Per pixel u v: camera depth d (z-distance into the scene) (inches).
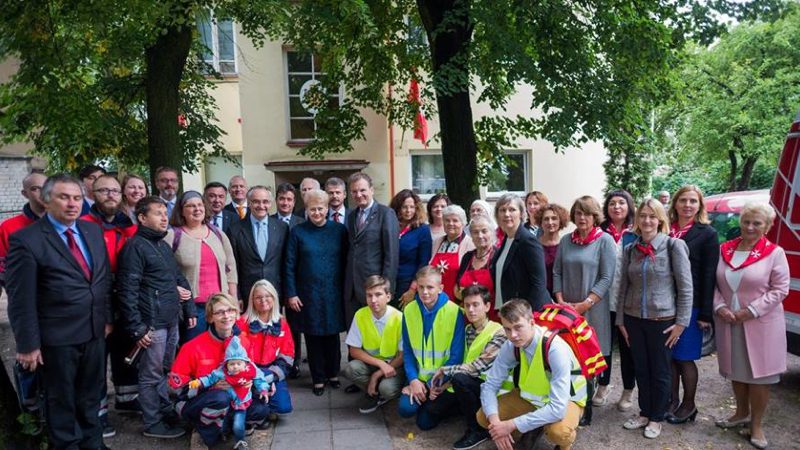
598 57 317.7
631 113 309.6
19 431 143.9
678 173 967.6
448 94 273.0
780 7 278.7
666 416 161.3
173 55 268.7
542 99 275.9
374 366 172.6
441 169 500.1
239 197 241.6
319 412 173.5
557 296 174.1
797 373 205.0
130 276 148.5
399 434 157.4
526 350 137.2
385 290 168.4
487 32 272.8
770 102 607.5
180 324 173.6
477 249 170.6
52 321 132.3
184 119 404.5
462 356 158.9
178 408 148.5
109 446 152.3
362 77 413.4
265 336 160.7
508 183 506.9
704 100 664.4
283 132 468.1
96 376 142.8
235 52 557.0
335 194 194.7
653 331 150.6
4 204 502.3
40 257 129.9
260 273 189.3
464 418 167.6
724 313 149.7
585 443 149.5
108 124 288.5
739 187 716.0
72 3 221.5
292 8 272.8
